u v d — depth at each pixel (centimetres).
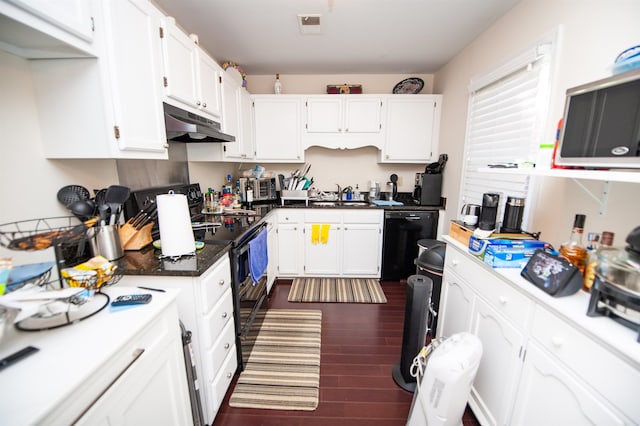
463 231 153
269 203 312
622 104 79
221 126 220
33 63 101
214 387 129
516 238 129
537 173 104
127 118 113
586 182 119
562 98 139
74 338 71
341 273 304
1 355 64
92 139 106
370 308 246
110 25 103
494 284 118
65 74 101
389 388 156
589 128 89
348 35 221
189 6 180
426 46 243
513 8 178
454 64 267
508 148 184
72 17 87
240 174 345
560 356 85
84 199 119
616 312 74
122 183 152
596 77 120
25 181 101
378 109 299
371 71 313
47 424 53
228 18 195
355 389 155
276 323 221
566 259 97
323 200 328
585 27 125
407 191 341
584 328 75
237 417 139
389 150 306
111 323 78
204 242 148
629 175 71
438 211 288
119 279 108
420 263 202
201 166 250
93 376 63
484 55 213
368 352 187
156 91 133
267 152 311
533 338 96
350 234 295
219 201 257
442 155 285
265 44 239
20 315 67
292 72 318
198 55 177
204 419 129
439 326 177
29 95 101
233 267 153
